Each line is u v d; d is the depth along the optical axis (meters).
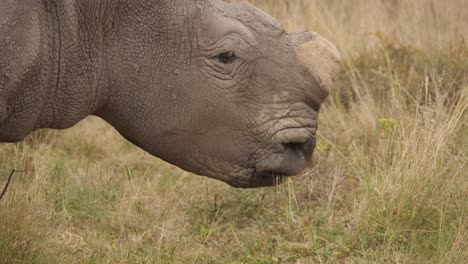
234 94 12.65
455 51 20.64
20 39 11.69
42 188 16.31
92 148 19.11
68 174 17.52
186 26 12.52
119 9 12.41
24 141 18.03
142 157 18.70
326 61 12.66
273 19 12.81
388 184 15.91
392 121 18.00
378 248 15.12
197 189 17.38
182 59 12.55
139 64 12.52
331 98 20.11
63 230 15.73
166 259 15.01
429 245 14.90
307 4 24.31
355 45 22.17
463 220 15.20
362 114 18.95
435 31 22.56
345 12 24.42
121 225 15.93
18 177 16.81
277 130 12.69
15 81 11.73
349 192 17.00
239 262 15.10
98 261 14.46
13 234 13.86
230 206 16.78
